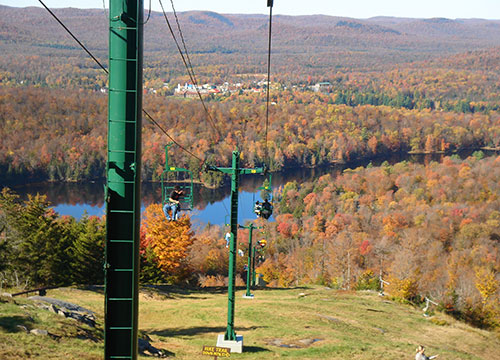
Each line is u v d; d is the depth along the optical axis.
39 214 48.44
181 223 62.09
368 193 198.12
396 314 48.00
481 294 71.56
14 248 44.16
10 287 43.47
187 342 27.55
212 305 40.44
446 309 58.62
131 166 11.73
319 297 52.62
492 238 145.62
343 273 98.44
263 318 36.66
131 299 12.05
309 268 112.06
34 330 21.14
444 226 147.38
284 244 139.62
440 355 33.44
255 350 26.81
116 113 11.71
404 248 112.44
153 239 62.88
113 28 11.59
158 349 24.17
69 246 49.69
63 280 47.16
